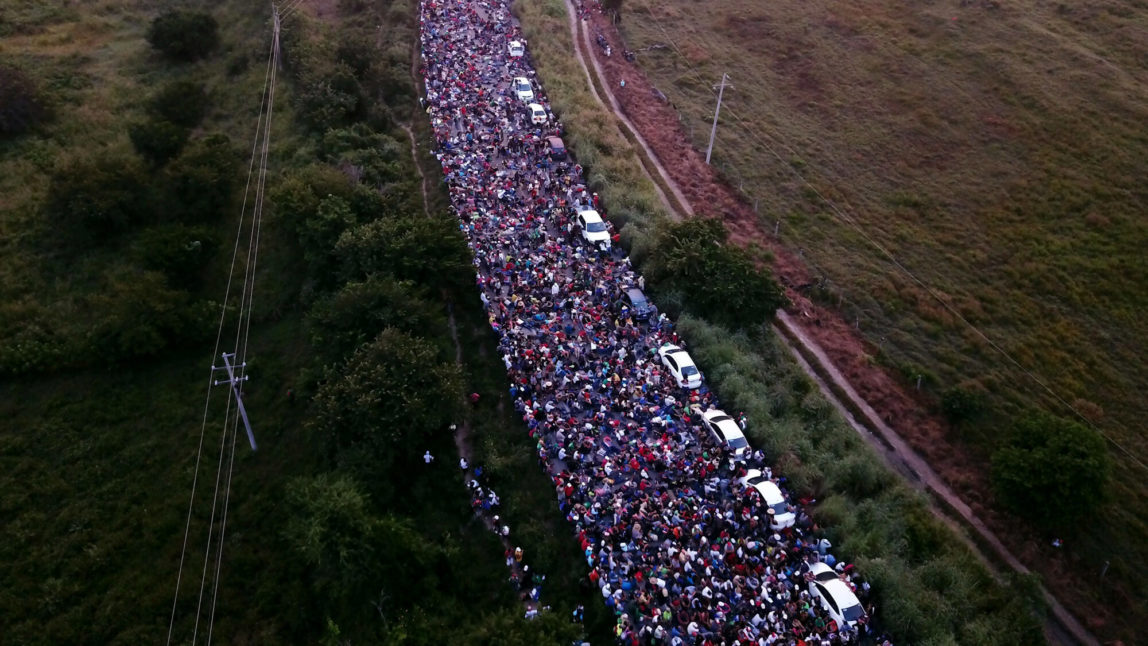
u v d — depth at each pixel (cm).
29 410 4281
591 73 8550
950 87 8169
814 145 7494
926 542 4047
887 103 8044
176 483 4056
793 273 6006
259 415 4447
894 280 5962
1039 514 4094
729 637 3344
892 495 4275
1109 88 7856
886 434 4816
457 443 4250
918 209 6688
